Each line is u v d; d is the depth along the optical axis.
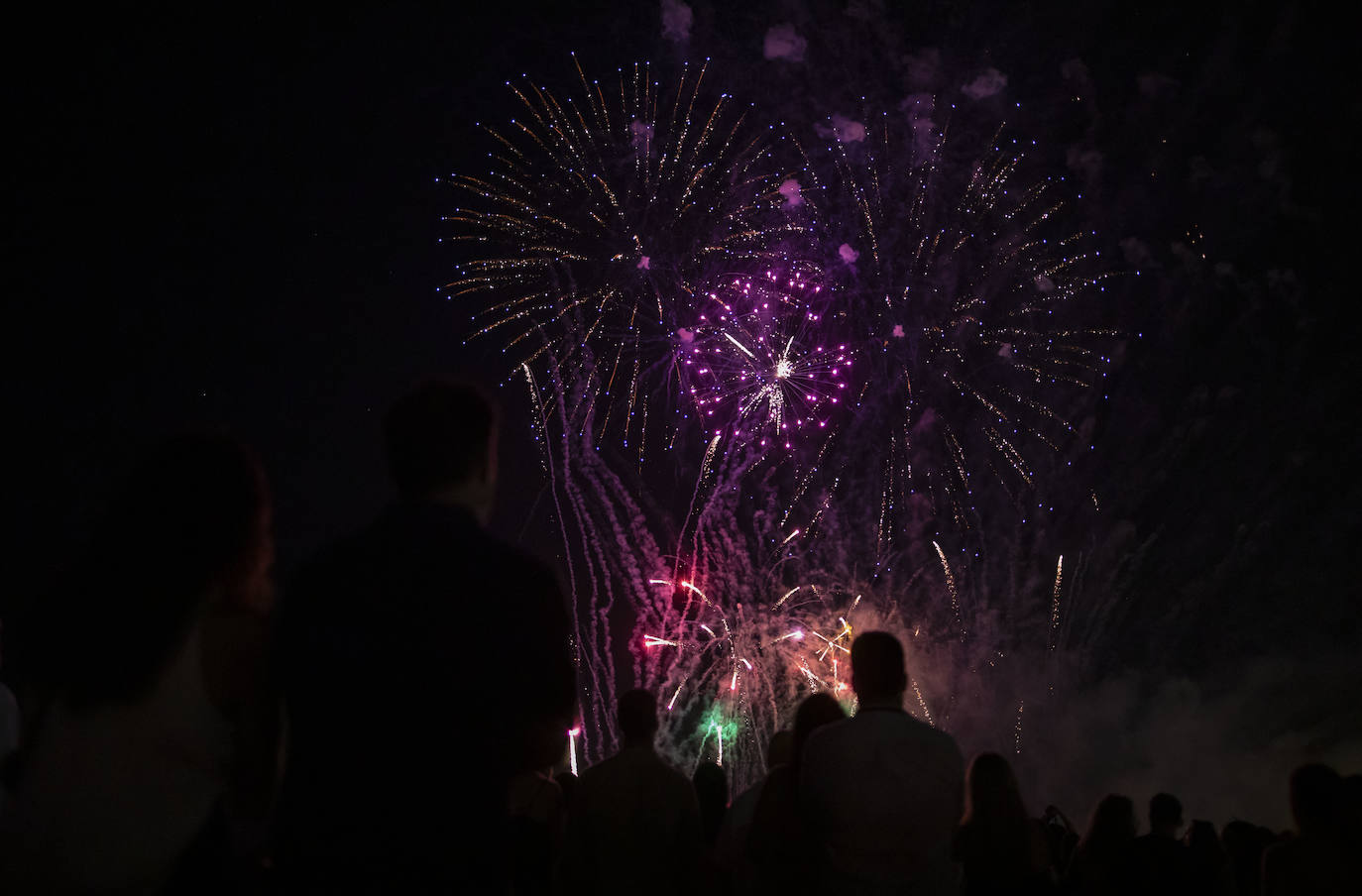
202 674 2.26
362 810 2.11
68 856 2.10
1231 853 6.50
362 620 2.22
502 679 2.20
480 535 2.36
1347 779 4.41
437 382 2.53
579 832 4.74
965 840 4.64
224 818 2.27
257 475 2.46
